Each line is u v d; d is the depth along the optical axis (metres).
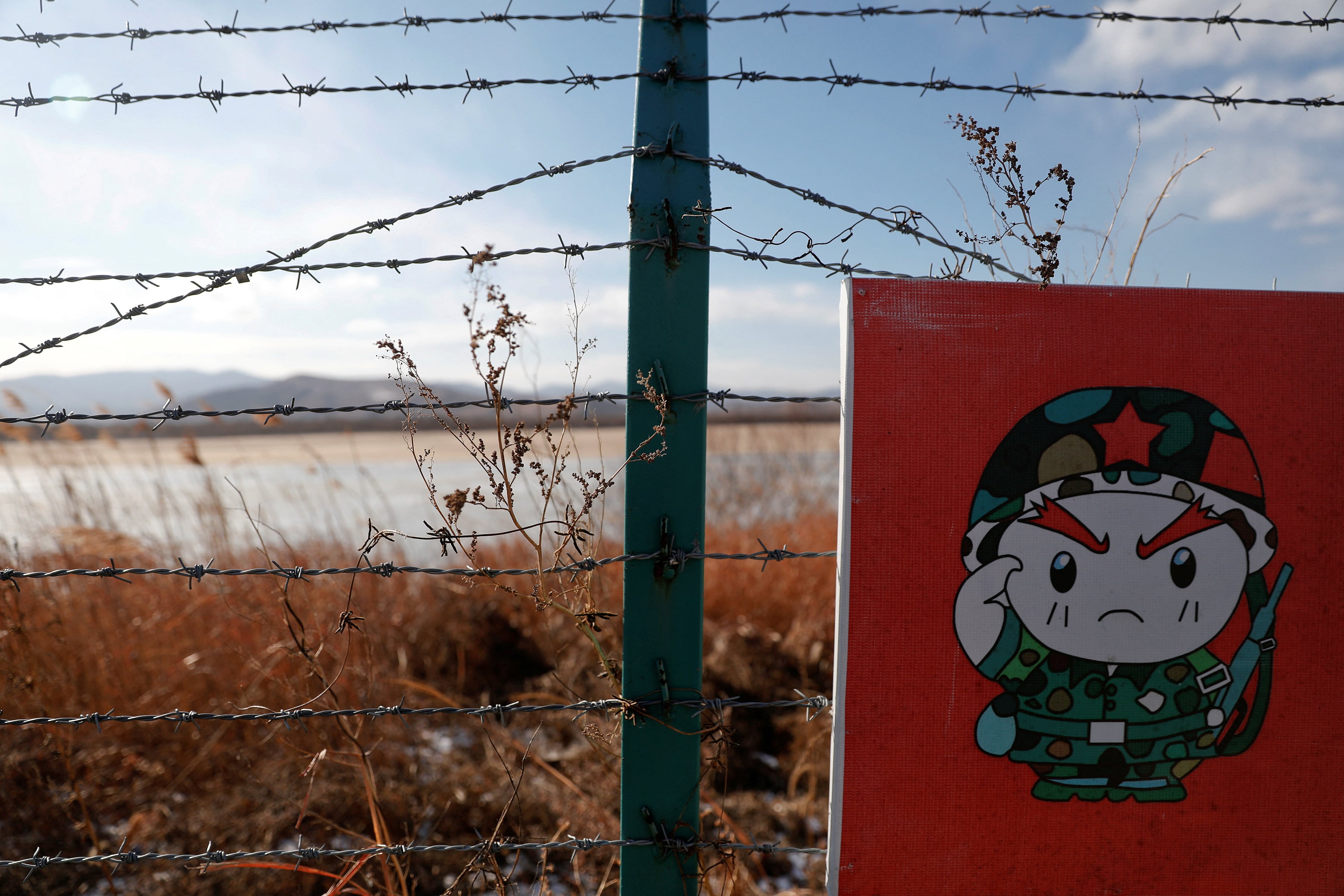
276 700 3.00
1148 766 1.38
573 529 1.42
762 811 2.75
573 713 3.21
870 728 1.36
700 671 1.38
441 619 4.04
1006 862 1.38
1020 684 1.37
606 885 2.12
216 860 1.48
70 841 2.43
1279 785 1.40
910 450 1.35
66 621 3.16
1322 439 1.39
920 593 1.36
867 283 1.35
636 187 1.37
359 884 2.11
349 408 1.40
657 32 1.39
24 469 5.88
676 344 1.37
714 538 5.21
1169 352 1.37
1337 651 1.39
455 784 2.70
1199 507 1.37
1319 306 1.39
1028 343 1.36
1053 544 1.37
